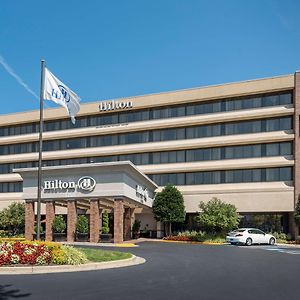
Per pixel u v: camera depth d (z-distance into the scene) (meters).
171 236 44.66
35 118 59.91
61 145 58.12
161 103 52.31
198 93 50.66
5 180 59.97
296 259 22.06
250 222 46.81
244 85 48.62
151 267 17.58
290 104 46.97
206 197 48.62
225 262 20.03
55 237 35.50
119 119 55.03
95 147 55.78
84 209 47.09
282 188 45.53
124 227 42.91
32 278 13.97
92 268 16.89
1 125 61.81
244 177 48.06
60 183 35.59
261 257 23.05
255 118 48.09
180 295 11.06
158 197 46.59
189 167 49.94
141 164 52.88
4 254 16.25
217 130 49.91
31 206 36.66
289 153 46.53
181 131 51.62
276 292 11.81
